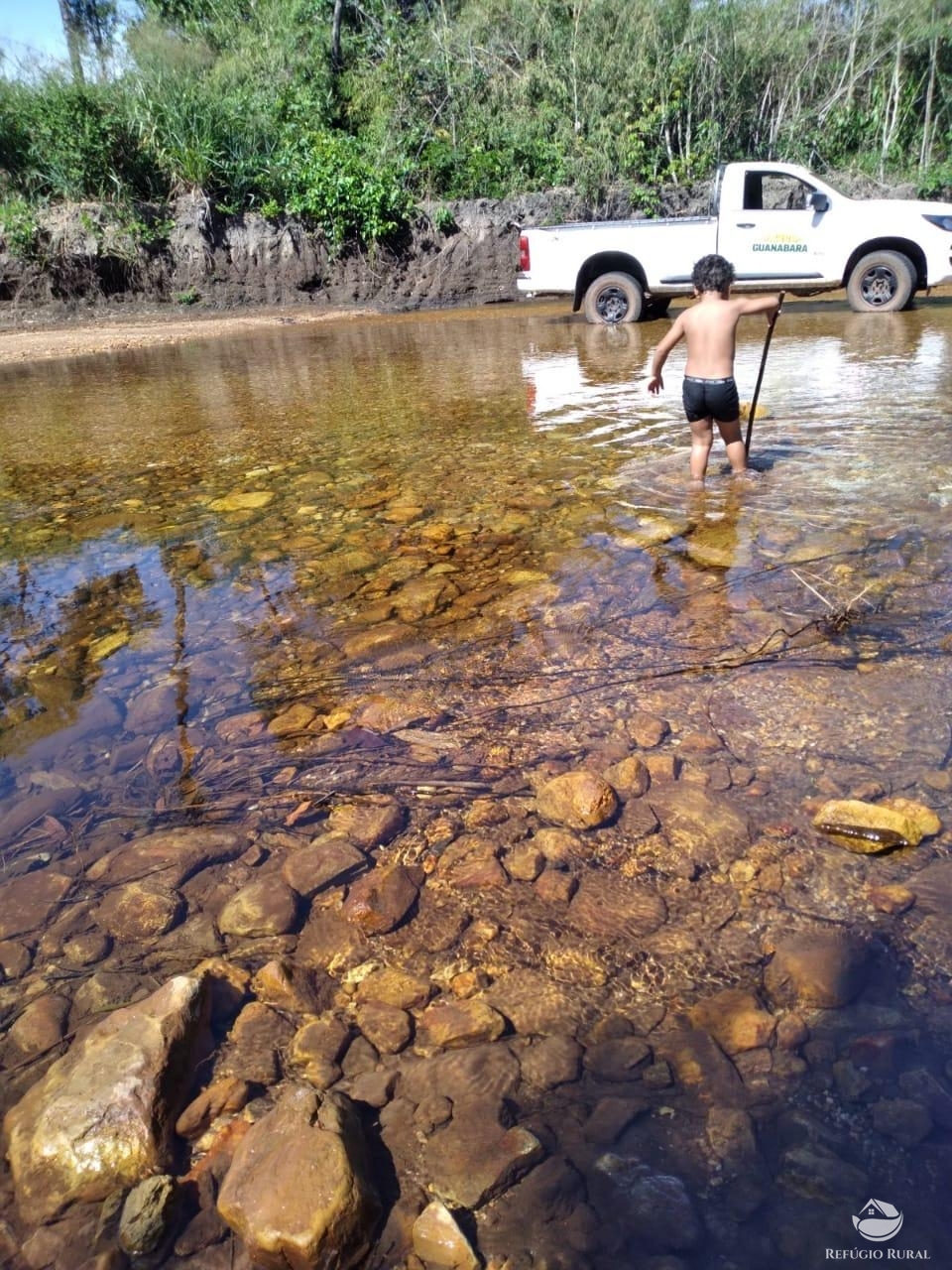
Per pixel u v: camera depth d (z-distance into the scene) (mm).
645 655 3701
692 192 20172
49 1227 1745
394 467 6477
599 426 7227
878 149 21922
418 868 2654
